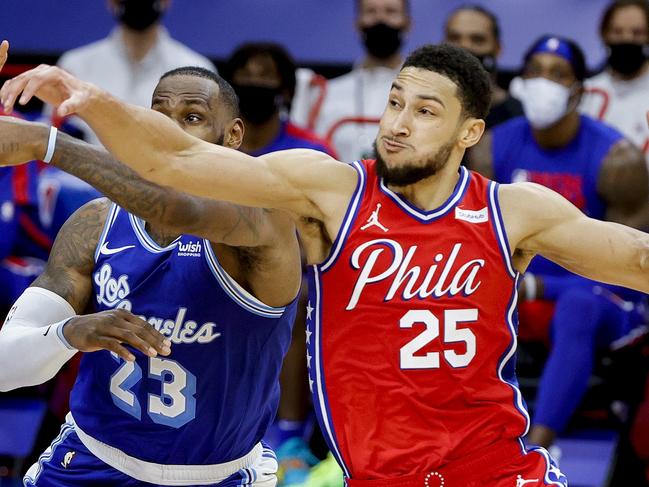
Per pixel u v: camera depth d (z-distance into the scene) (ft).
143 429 23.41
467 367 21.75
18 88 17.79
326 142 41.73
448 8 55.06
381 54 47.26
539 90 39.32
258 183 20.58
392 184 21.72
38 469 24.68
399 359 21.53
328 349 21.84
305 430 39.22
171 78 23.44
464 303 21.70
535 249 22.38
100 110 18.33
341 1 55.77
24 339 22.75
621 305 38.81
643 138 46.70
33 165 40.96
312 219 21.81
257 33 55.47
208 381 23.22
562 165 40.37
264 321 23.20
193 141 19.94
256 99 39.99
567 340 37.40
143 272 23.04
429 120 21.47
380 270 21.58
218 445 23.76
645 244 22.15
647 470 37.70
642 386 38.58
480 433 21.91
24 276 40.27
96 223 23.95
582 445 40.04
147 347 21.65
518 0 55.21
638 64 46.39
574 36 54.44
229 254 22.67
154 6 47.16
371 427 21.63
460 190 22.13
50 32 54.65
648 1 46.29
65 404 38.06
